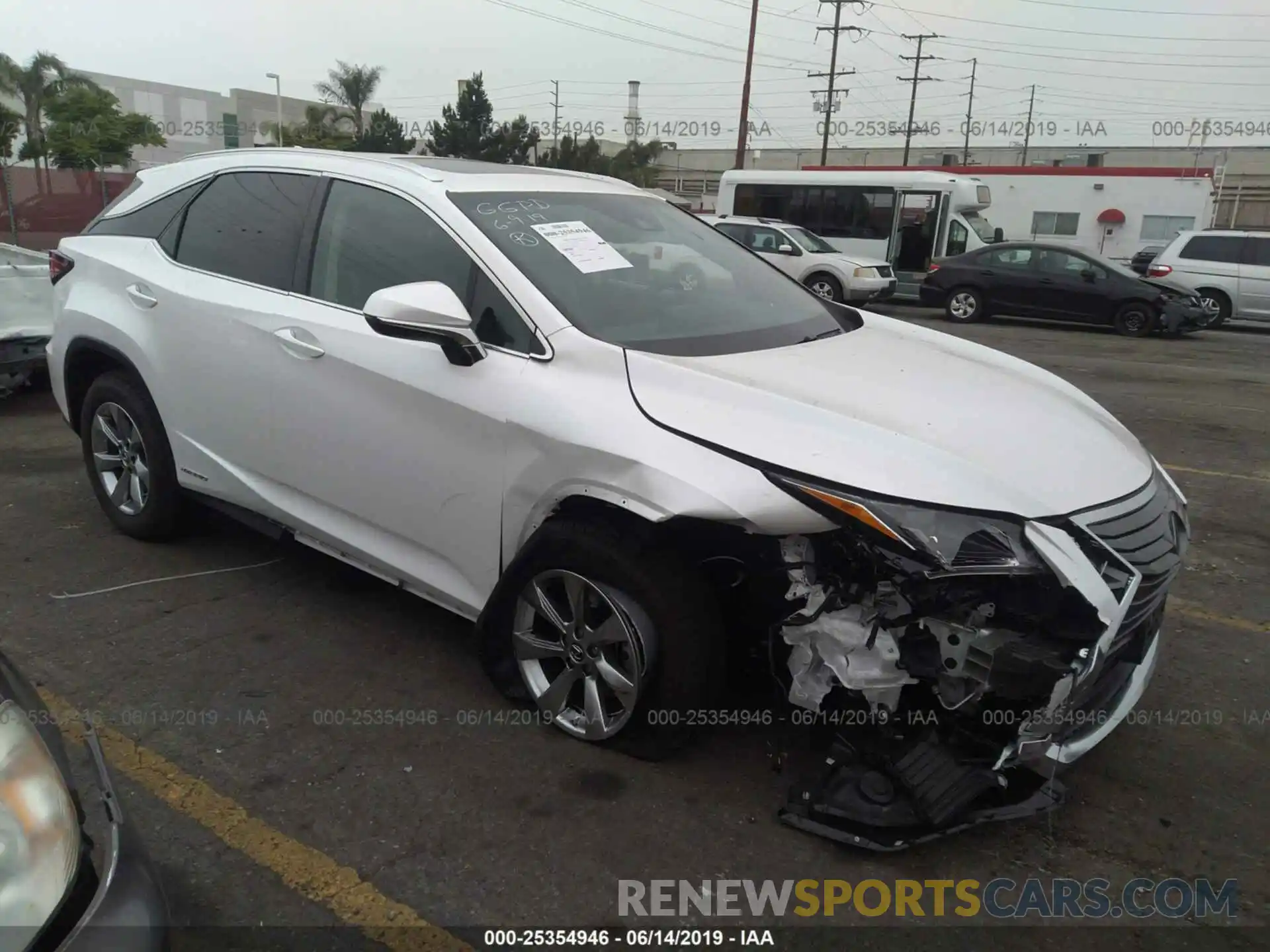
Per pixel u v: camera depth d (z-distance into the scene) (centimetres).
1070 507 262
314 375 358
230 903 251
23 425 702
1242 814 297
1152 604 273
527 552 306
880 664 263
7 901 160
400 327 303
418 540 343
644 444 276
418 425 329
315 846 272
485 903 254
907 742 280
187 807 286
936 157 5888
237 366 387
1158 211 2486
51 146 3416
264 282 387
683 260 383
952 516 250
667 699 292
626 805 291
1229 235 1698
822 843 278
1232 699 364
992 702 262
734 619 302
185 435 421
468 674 364
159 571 445
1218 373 1132
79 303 459
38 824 169
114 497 472
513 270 322
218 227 417
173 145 5619
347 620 404
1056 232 2616
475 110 4925
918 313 1936
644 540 287
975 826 279
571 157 5003
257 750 314
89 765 204
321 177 387
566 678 316
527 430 299
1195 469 683
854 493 253
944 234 2072
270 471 388
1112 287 1571
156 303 422
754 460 264
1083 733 269
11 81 3434
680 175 5734
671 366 294
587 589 302
